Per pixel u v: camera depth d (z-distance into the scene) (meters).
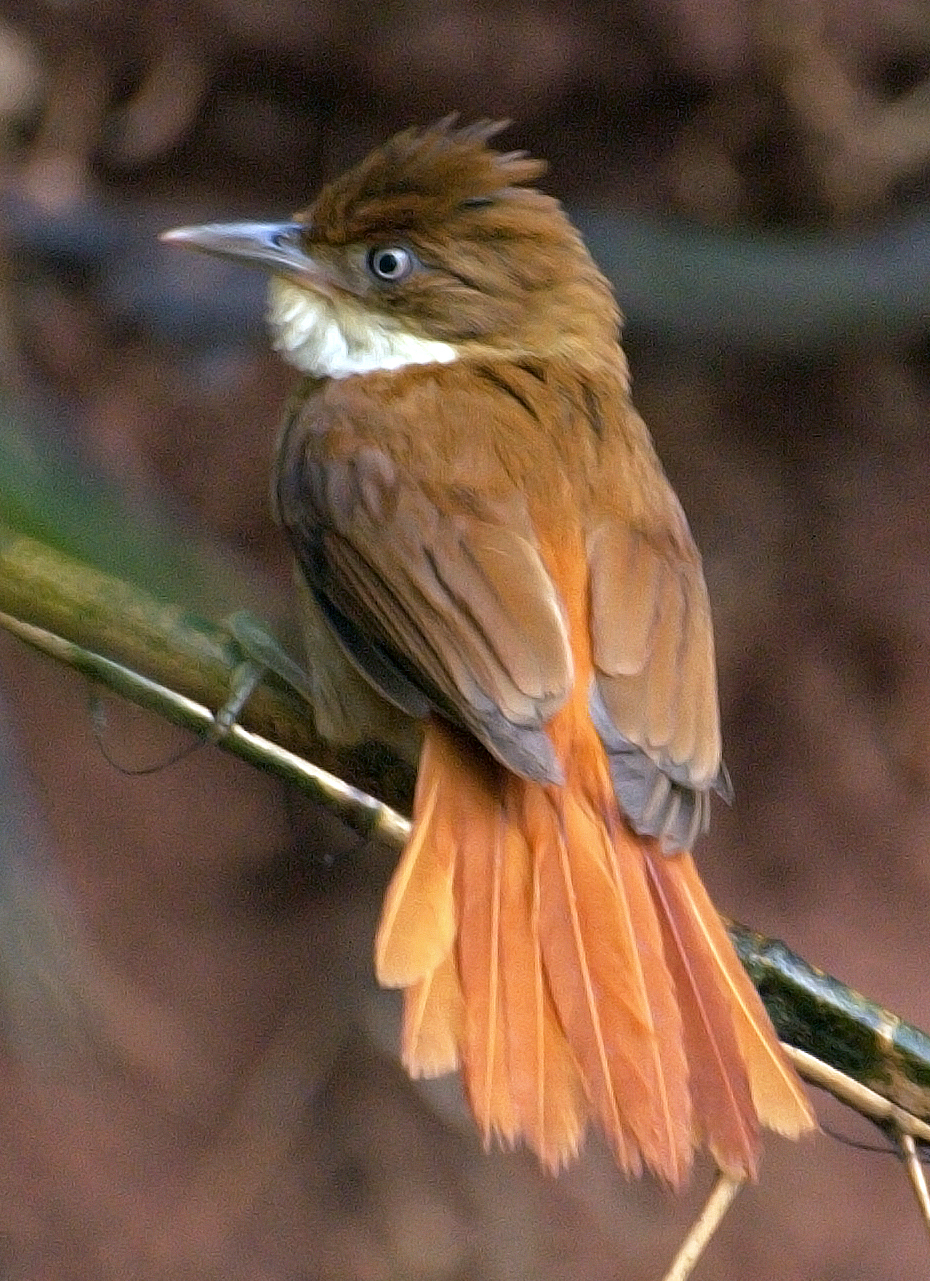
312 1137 12.34
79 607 5.16
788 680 13.72
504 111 13.19
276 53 13.09
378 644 5.50
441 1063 4.66
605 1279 12.34
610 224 12.96
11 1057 11.76
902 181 13.56
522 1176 12.53
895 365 14.31
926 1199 5.20
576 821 5.09
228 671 5.45
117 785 12.50
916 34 13.56
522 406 6.02
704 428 13.95
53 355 12.28
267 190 13.17
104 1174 11.96
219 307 12.65
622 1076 4.63
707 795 5.39
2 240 12.32
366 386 6.15
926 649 13.76
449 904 4.93
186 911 12.54
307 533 5.87
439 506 5.61
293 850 12.80
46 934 9.59
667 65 13.13
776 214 13.55
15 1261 11.66
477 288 6.50
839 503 14.02
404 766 5.72
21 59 12.91
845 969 13.20
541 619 5.30
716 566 13.77
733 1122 4.62
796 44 13.19
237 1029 12.52
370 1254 12.18
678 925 4.98
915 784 13.66
